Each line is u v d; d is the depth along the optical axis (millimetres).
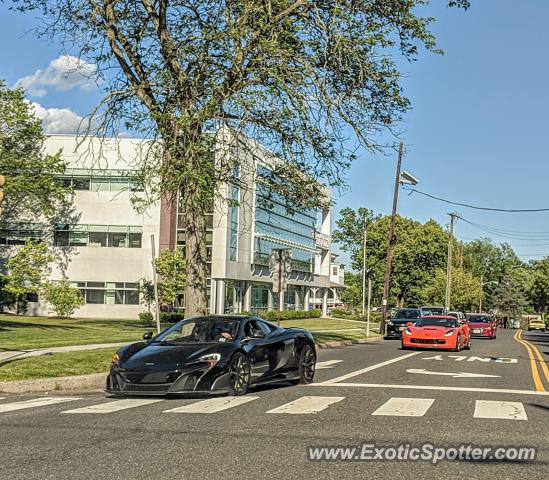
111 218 54969
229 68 17312
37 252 50812
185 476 6336
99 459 7023
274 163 20906
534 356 24062
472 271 146500
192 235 19641
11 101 46562
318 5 18188
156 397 12164
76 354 17938
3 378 14117
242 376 12156
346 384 13969
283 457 7117
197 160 17344
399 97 18594
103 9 19172
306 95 17312
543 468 6824
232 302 53406
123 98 19203
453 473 6574
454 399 11680
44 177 47875
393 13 18266
